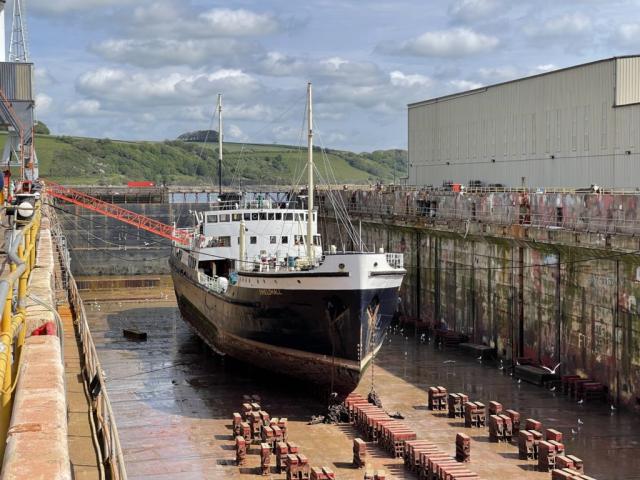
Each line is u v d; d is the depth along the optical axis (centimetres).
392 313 3750
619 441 3253
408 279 6431
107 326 6256
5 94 6500
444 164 8188
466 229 5212
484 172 7306
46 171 19138
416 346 5394
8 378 895
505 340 4881
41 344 1174
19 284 1289
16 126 6544
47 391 862
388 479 2797
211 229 5119
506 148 6888
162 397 4012
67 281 3039
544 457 2873
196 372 4581
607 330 3859
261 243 5044
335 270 3509
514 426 3288
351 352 3597
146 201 10269
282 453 2909
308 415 3647
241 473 2897
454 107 7919
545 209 4572
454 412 3612
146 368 4703
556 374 4278
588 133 5697
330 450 3133
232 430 3425
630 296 3675
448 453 3084
